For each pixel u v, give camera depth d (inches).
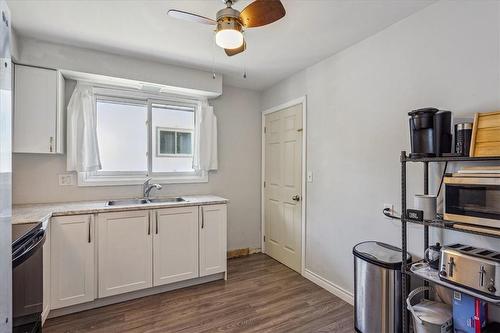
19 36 87.9
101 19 78.7
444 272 57.6
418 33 74.4
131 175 118.3
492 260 50.9
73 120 102.0
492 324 58.1
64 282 84.3
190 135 132.3
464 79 64.8
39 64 90.9
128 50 99.3
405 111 77.7
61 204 97.6
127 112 117.5
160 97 123.8
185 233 104.5
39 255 61.8
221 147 140.6
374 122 86.7
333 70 102.7
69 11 74.4
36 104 90.9
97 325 81.1
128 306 92.0
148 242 97.3
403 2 70.2
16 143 88.3
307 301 96.1
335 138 101.7
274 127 140.3
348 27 82.7
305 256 117.0
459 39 65.7
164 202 115.8
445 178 59.6
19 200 97.4
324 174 106.8
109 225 90.9
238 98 145.3
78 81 104.7
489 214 52.0
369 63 88.5
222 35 63.1
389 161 82.1
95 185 109.0
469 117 63.9
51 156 101.7
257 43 93.4
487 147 53.7
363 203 90.5
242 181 147.0
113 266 91.7
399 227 79.6
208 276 112.4
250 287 107.2
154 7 72.9
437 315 61.8
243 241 147.7
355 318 79.4
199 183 133.9
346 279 96.5
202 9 74.0
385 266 70.4
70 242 85.0
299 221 121.6
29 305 57.9
